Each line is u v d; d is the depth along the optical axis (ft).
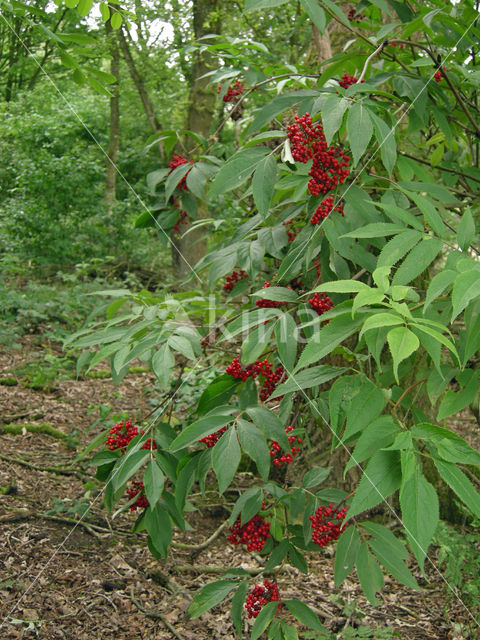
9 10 8.33
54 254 38.93
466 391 5.46
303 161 6.32
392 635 9.93
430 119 8.89
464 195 8.77
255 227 8.11
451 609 10.66
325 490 6.75
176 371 15.39
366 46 9.00
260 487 7.10
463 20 8.14
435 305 5.06
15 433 17.90
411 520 3.56
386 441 4.12
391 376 6.68
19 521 12.84
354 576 12.14
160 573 11.48
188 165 7.79
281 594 11.16
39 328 28.35
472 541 11.29
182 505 6.66
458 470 3.72
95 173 40.83
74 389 22.33
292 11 28.96
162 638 9.75
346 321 4.60
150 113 39.09
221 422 6.08
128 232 41.16
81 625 9.85
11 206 39.27
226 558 12.60
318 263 7.24
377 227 4.65
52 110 47.14
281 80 8.83
